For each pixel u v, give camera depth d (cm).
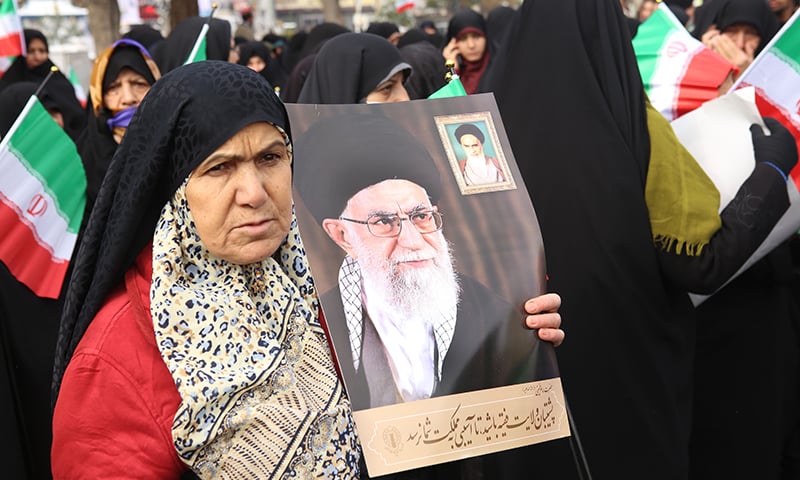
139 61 367
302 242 177
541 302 189
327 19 1928
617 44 272
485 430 179
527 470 254
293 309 159
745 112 287
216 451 145
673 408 266
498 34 649
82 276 153
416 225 186
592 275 258
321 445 152
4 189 287
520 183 200
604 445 261
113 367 145
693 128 292
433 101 200
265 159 150
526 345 188
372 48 336
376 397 171
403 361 175
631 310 258
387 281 180
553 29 274
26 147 293
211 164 144
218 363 145
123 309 149
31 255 294
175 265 147
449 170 195
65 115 462
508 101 280
